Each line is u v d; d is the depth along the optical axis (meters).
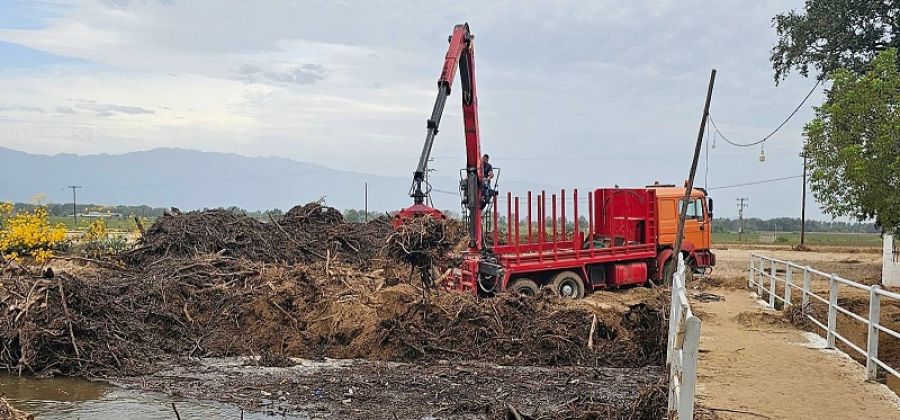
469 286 19.28
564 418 9.88
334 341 15.76
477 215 20.16
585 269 21.48
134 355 14.77
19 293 15.13
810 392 9.16
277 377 13.56
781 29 34.44
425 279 16.47
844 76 19.23
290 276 18.22
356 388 12.67
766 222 125.81
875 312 9.68
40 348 13.96
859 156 18.11
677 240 18.67
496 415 10.66
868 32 32.56
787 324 14.48
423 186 18.73
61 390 12.71
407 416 10.98
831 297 12.08
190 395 12.33
